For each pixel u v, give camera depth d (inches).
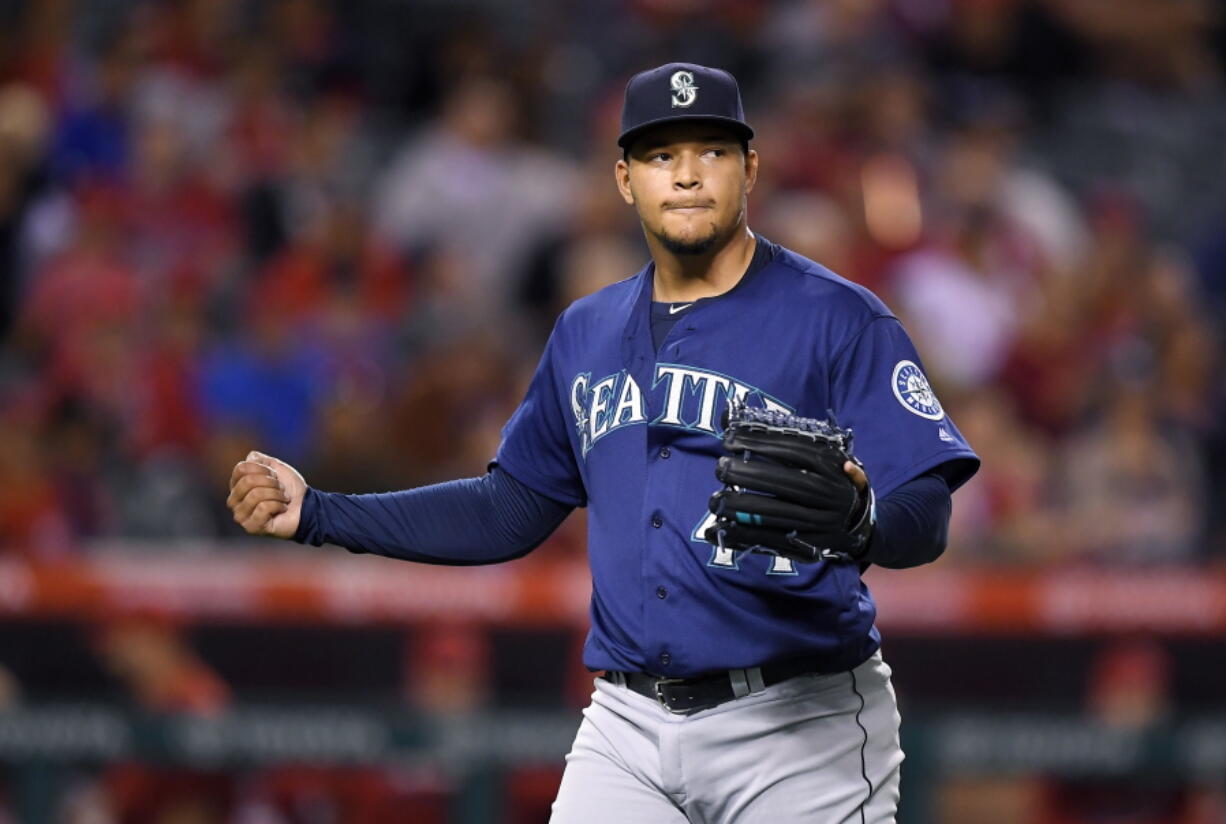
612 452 493.7
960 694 983.0
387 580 915.4
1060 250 1470.2
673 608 479.5
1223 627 945.5
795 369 479.2
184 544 1021.8
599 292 528.1
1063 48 1752.0
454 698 920.9
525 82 1502.2
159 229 1299.2
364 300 1272.1
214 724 874.8
